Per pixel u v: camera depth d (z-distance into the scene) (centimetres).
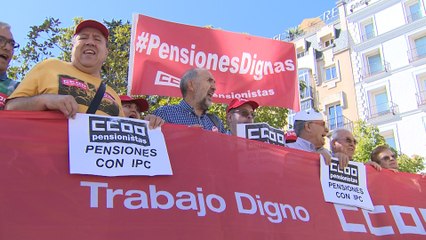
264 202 191
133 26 337
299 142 276
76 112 163
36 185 148
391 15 1648
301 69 1900
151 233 156
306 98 1820
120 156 162
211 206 175
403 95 1553
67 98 161
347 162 233
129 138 167
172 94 333
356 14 1761
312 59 1875
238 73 360
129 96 324
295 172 212
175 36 345
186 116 248
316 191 214
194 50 348
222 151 191
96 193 153
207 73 256
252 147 201
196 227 167
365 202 232
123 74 688
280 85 370
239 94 357
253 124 245
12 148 151
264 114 744
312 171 218
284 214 195
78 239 144
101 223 149
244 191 188
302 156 218
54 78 180
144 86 327
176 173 174
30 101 163
